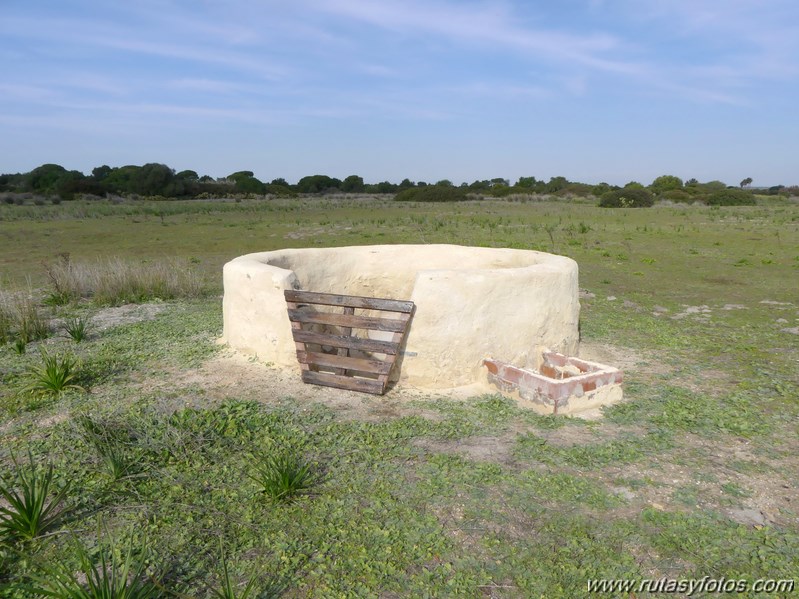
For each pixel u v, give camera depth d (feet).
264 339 19.61
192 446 14.11
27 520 10.89
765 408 16.94
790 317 27.76
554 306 19.06
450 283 17.42
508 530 11.19
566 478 12.84
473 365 17.80
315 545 10.78
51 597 9.36
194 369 19.24
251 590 9.65
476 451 14.05
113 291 30.07
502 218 75.82
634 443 14.56
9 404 16.67
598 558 10.44
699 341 23.71
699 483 12.85
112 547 10.02
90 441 14.14
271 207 99.81
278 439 14.53
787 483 12.93
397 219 74.18
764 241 52.95
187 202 121.39
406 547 10.71
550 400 16.01
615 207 101.19
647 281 36.96
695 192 136.98
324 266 23.48
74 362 19.08
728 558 10.44
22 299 26.91
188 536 11.02
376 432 14.92
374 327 17.53
